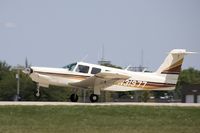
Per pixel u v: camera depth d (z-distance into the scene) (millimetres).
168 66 84312
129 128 54812
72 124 55781
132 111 64438
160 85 84062
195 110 67500
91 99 79750
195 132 54031
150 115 63188
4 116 58438
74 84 79312
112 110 64125
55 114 60438
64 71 79688
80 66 80125
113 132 52156
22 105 64938
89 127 54500
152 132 53031
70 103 71812
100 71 80562
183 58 83812
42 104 67875
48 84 80062
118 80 77812
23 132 50750
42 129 52531
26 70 79500
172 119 61594
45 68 79750
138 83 83125
